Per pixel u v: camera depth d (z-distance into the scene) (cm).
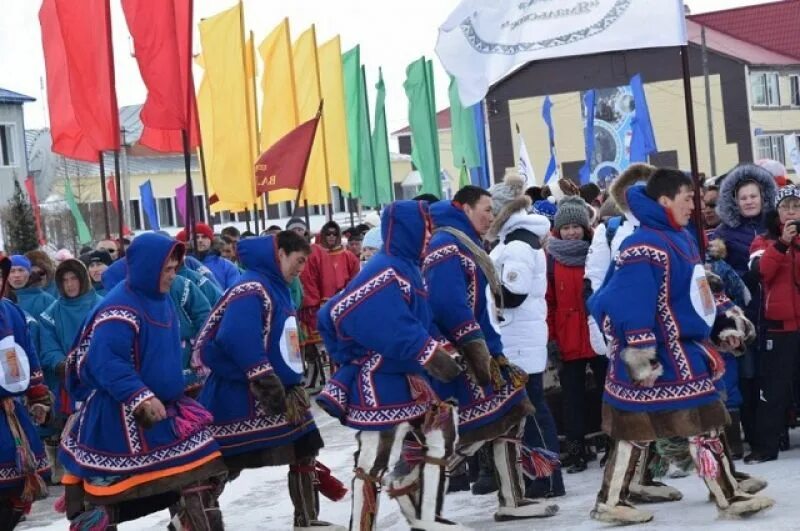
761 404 903
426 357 663
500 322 816
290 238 766
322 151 2022
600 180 5088
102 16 1164
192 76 1345
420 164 2378
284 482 1023
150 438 674
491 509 821
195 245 1182
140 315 681
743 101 5694
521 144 1850
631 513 715
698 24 6191
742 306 904
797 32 6378
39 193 4550
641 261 684
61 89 1364
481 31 931
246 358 743
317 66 2044
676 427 687
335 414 699
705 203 1084
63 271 1068
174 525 747
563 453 970
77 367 691
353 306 674
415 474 703
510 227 830
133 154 5091
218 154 1695
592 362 947
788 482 812
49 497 1083
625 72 5731
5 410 770
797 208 894
